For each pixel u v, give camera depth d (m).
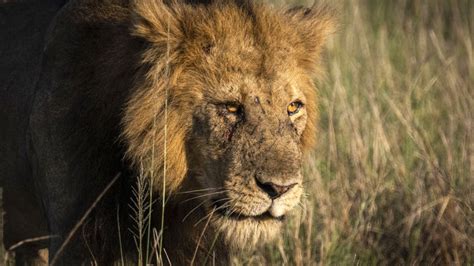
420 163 14.32
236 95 9.67
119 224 10.21
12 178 11.72
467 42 19.50
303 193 10.84
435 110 16.53
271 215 9.62
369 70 18.27
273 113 9.66
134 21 9.73
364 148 14.70
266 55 9.89
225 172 9.55
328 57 18.22
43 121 10.38
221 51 9.84
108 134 10.11
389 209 13.59
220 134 9.65
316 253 13.07
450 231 12.90
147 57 9.67
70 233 9.69
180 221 10.51
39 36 11.58
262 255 13.00
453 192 13.18
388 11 23.38
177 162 9.86
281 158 9.40
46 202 10.53
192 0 10.62
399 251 13.00
